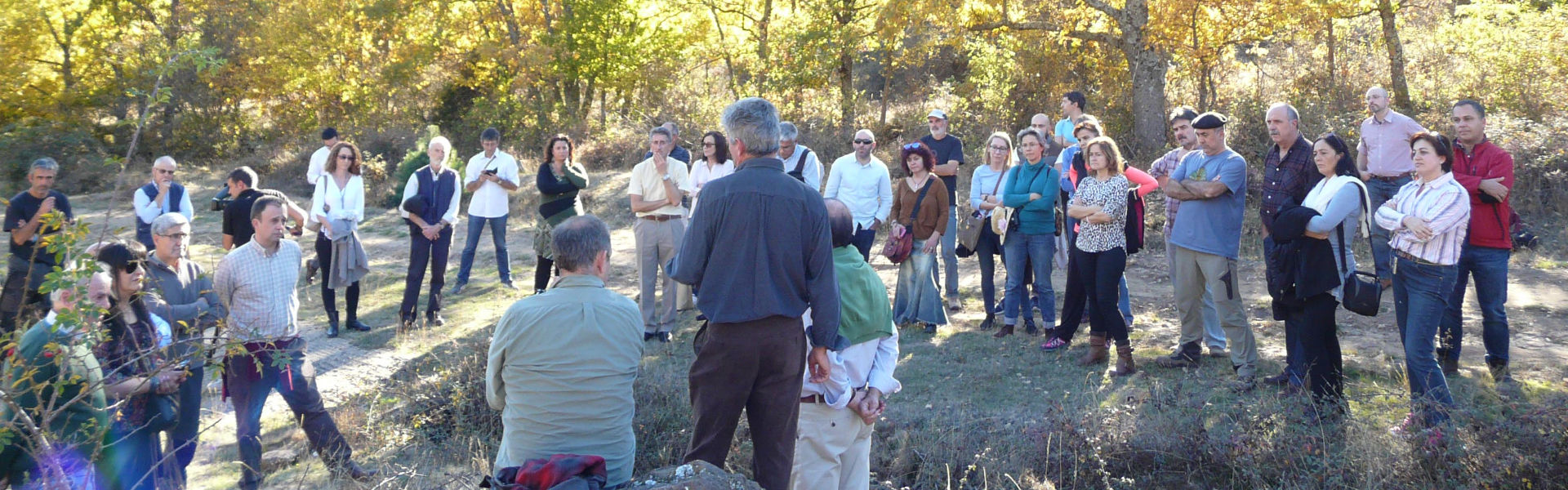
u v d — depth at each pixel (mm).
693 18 28938
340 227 8008
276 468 5340
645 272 7570
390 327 8414
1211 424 5156
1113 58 18438
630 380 3592
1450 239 4871
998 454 5027
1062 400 5785
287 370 4895
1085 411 5316
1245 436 4805
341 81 28312
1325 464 4480
